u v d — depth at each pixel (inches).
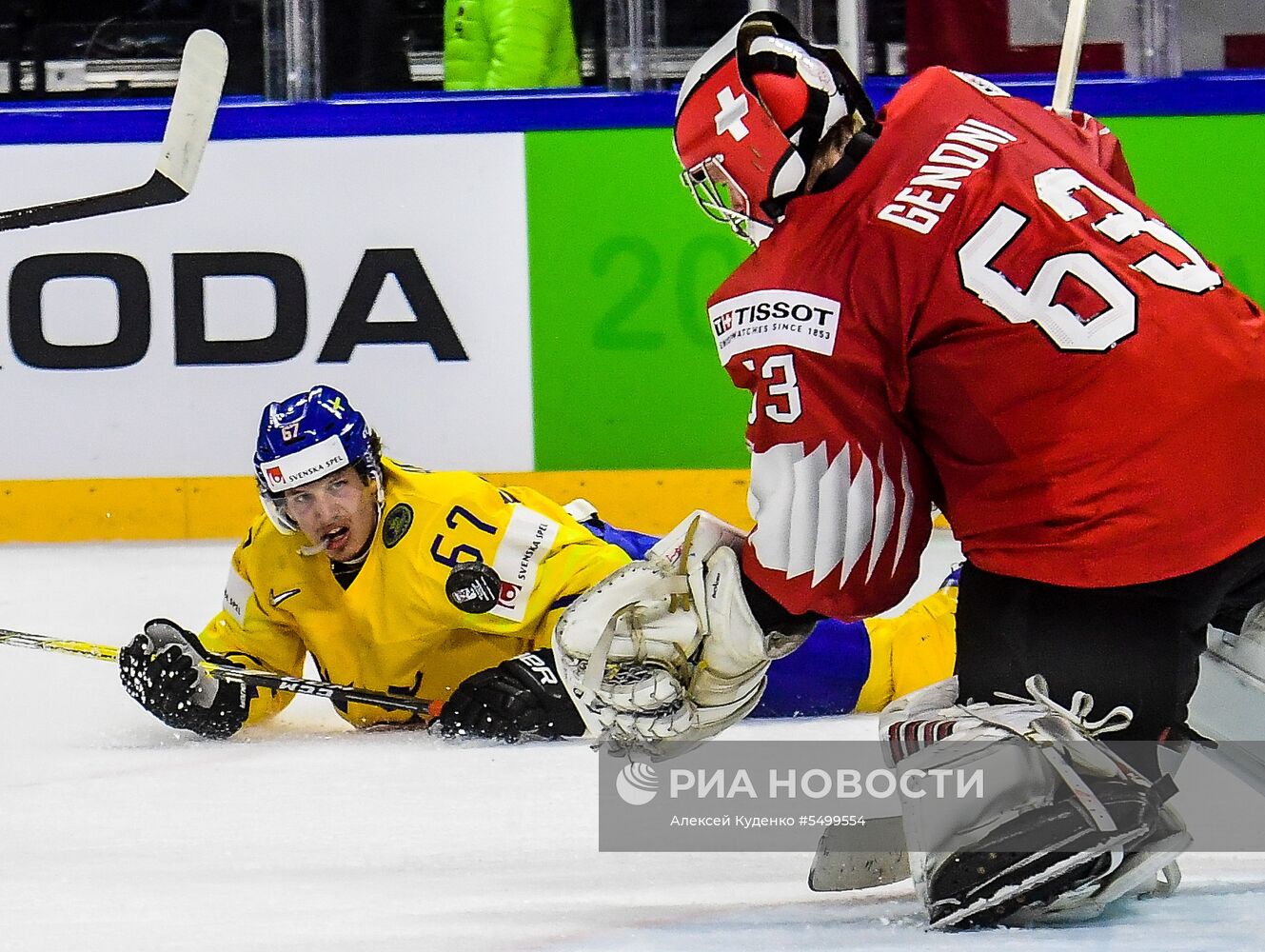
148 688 504.4
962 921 280.2
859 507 286.4
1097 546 276.1
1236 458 277.0
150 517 986.7
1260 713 309.7
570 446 977.5
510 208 970.7
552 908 304.0
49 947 280.4
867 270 284.5
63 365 984.9
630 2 970.1
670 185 964.6
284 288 978.7
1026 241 282.4
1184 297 282.8
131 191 517.7
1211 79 967.6
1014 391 279.6
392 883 329.1
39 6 1010.7
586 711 316.2
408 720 530.0
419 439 981.2
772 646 302.8
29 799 429.4
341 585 516.1
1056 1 968.3
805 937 276.8
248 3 989.8
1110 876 279.3
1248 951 256.5
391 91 992.9
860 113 297.6
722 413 970.1
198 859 355.9
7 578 852.6
